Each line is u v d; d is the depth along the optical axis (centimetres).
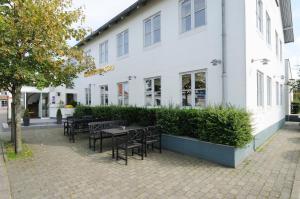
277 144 890
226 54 790
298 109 2025
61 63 764
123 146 692
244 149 681
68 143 962
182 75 972
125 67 1357
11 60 659
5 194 448
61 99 2281
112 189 474
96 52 1725
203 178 531
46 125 1548
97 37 1703
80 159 705
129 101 1312
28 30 651
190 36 922
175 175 554
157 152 789
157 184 498
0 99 4909
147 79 1185
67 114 1964
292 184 489
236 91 761
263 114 934
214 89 827
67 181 520
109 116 1282
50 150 829
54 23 672
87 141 1008
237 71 759
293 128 1389
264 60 839
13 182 516
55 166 634
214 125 658
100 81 1670
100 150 796
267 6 1058
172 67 1009
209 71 845
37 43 683
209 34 846
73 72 818
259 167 607
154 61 1118
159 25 1098
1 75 668
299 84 1546
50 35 670
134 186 489
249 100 759
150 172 577
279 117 1385
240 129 623
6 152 779
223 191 458
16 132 769
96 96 1739
